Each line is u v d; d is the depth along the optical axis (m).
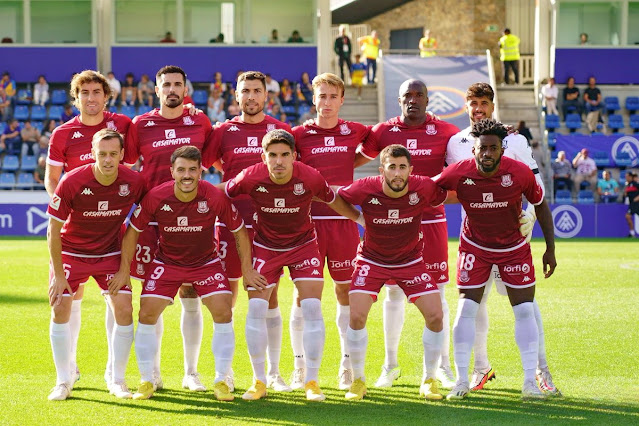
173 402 7.02
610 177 28.09
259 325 7.22
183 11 31.38
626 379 7.90
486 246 7.24
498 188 7.01
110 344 7.63
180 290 7.62
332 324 10.85
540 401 7.04
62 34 31.20
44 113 29.50
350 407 6.87
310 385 7.19
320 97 7.97
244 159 7.99
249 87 7.85
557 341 9.70
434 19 38.97
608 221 26.77
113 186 7.09
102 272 7.33
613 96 32.53
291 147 6.91
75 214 7.11
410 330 10.59
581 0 32.34
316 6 31.64
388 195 7.04
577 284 14.66
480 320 7.65
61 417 6.47
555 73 32.62
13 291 13.51
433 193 7.17
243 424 6.29
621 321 11.01
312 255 7.38
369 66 32.66
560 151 28.98
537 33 33.41
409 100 8.11
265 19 31.67
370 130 8.38
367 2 39.09
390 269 7.25
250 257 7.35
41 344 9.45
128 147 8.00
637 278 15.48
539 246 22.53
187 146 6.95
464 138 8.12
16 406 6.82
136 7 31.20
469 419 6.46
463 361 7.22
